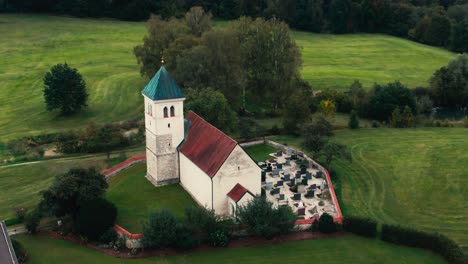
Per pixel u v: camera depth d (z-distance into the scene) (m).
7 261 63.91
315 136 107.38
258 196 82.88
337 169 106.81
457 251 76.00
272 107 148.75
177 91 92.94
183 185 97.25
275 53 142.25
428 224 87.56
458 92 159.38
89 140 118.12
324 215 83.69
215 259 77.00
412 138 126.06
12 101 149.50
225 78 134.00
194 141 93.88
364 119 145.00
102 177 88.19
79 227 80.56
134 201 92.38
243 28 147.75
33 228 83.31
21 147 120.31
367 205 92.81
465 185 101.31
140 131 127.56
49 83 137.88
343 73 181.75
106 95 155.00
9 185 101.62
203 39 134.50
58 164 110.75
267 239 81.88
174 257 77.56
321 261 76.56
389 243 81.06
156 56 150.62
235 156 85.12
